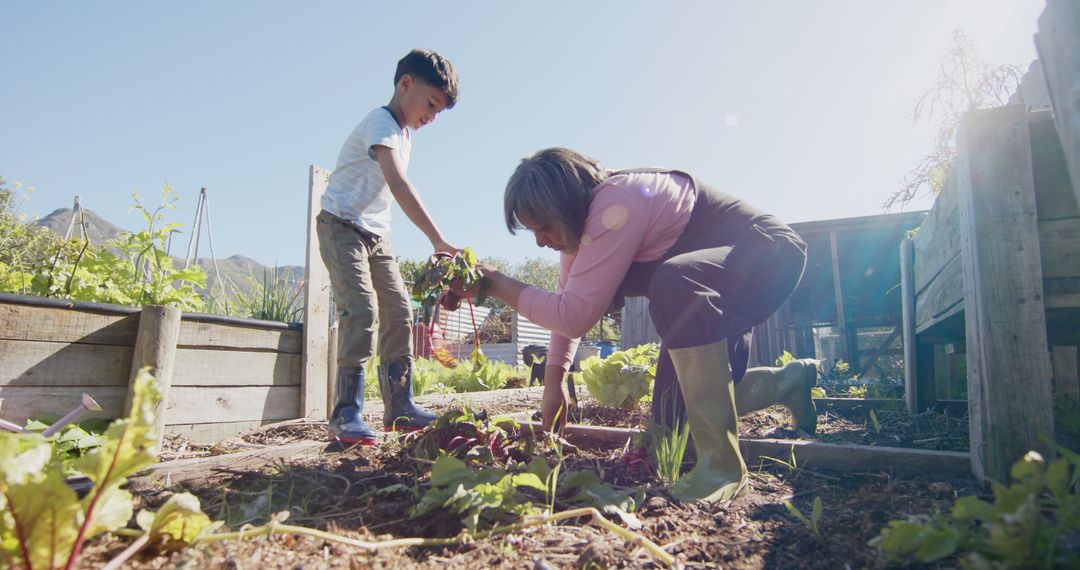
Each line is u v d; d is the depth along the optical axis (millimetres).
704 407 1780
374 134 2643
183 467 1969
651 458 2086
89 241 3291
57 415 2291
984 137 1789
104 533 1284
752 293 1993
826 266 9406
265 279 4355
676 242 2074
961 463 1929
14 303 2207
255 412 3121
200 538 1247
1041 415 1639
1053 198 1727
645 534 1431
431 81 2773
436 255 2129
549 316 1901
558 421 2365
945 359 4738
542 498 1675
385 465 2146
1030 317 1679
